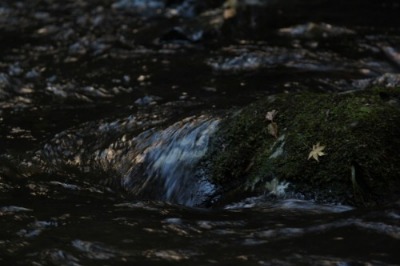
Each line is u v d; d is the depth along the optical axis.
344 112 12.78
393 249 9.50
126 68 24.05
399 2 33.91
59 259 9.85
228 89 20.64
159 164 14.31
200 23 28.83
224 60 24.16
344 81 21.19
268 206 11.86
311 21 29.62
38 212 12.27
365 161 11.71
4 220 11.77
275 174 12.40
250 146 13.37
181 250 10.02
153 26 30.58
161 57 25.30
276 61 23.77
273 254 9.63
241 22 29.55
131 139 15.75
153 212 12.16
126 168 14.83
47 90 21.98
